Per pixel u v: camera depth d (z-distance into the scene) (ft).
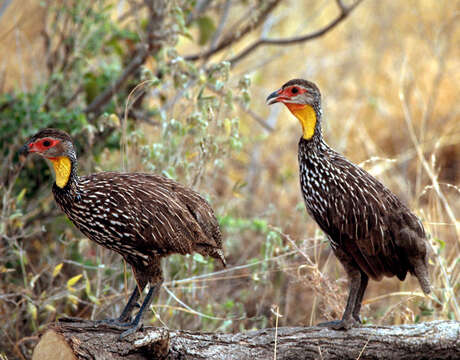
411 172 56.39
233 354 26.17
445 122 58.13
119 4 51.90
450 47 62.75
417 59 62.95
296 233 41.29
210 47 47.65
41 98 39.86
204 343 26.35
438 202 36.58
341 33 68.28
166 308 33.83
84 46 43.21
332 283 32.68
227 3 47.57
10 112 39.40
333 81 64.13
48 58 44.39
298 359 26.43
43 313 34.42
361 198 27.73
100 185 27.27
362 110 60.80
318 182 28.55
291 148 58.34
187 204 28.09
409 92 59.52
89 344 25.04
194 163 34.63
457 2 64.39
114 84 40.81
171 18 38.17
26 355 32.94
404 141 57.88
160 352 25.72
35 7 51.26
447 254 40.57
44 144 26.73
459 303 34.24
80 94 44.06
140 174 28.81
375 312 38.50
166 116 37.58
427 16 65.77
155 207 26.89
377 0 68.33
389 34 66.23
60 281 35.96
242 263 40.16
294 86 28.73
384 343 26.32
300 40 45.96
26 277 36.24
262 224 41.24
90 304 32.89
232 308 37.19
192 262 34.55
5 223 33.83
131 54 45.29
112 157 43.98
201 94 34.32
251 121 57.52
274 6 43.96
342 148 53.31
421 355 26.30
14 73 50.49
